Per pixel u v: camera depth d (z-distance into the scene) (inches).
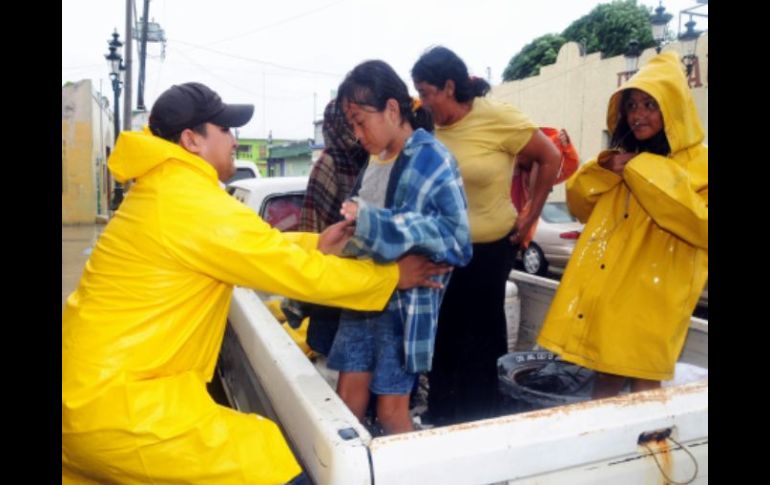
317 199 116.8
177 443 61.1
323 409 62.3
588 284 99.5
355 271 68.7
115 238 66.3
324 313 102.0
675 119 90.4
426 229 70.6
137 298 63.9
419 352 77.4
